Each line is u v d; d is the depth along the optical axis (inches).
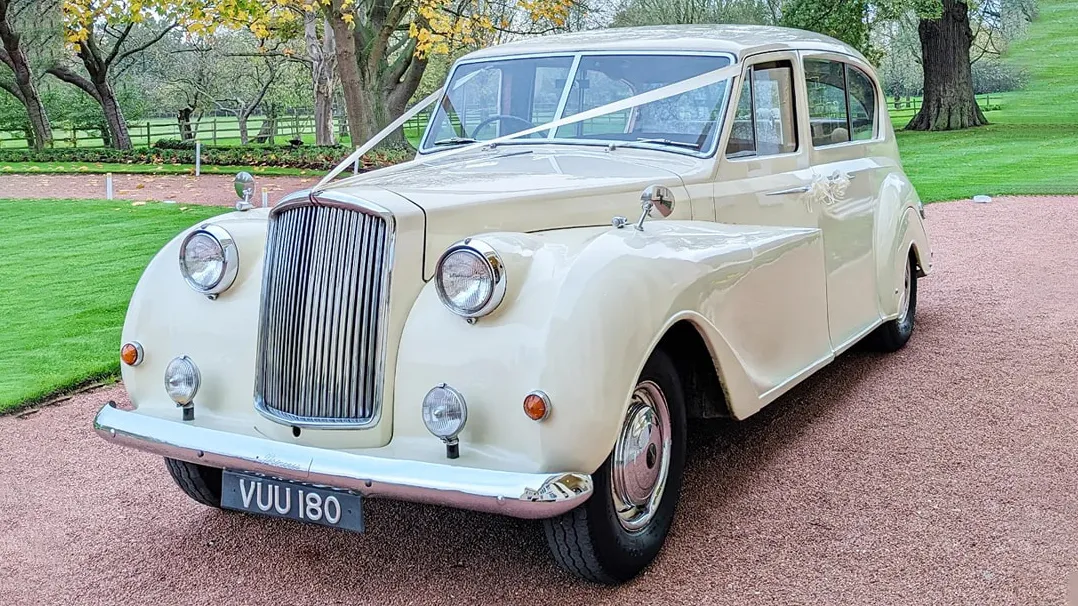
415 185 139.5
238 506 130.6
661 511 136.5
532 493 108.2
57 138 1835.6
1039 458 171.9
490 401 115.8
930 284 328.2
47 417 210.5
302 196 128.4
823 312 183.0
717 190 164.4
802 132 191.6
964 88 1322.6
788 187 181.8
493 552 142.1
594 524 122.0
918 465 170.1
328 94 1151.0
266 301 132.6
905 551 137.7
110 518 157.8
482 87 191.6
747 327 148.7
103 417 135.9
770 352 157.8
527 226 135.9
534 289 118.3
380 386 122.7
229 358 135.6
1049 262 357.4
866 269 213.2
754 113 176.9
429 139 195.2
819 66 201.2
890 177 232.4
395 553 142.6
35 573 138.6
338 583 134.1
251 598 130.8
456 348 118.9
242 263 138.6
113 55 1352.1
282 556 142.9
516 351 115.3
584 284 117.7
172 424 131.4
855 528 145.6
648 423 132.8
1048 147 924.0
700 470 169.8
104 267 381.1
